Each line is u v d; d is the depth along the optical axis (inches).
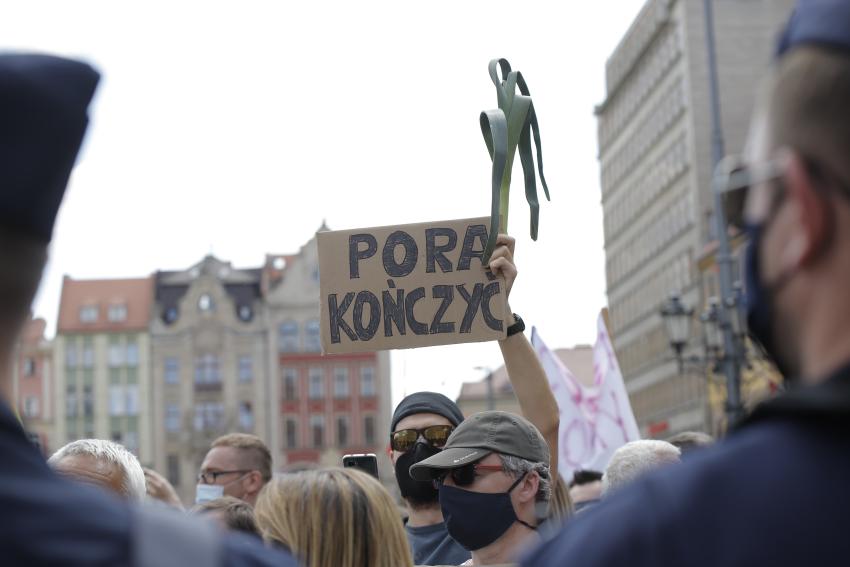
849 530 57.4
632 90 3223.4
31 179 62.7
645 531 59.6
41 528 57.1
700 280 2593.5
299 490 146.6
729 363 778.8
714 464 60.6
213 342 3545.8
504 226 185.5
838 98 60.7
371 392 3494.1
